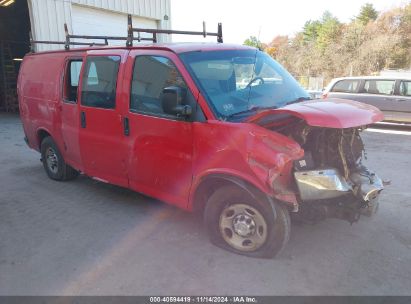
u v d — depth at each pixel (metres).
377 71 39.84
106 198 5.40
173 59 3.96
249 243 3.71
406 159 7.80
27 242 4.12
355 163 3.95
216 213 3.81
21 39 18.42
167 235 4.22
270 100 4.12
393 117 11.97
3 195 5.61
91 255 3.82
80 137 5.19
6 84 16.30
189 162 3.85
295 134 3.59
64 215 4.83
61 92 5.48
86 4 13.60
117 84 4.49
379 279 3.36
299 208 3.58
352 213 3.61
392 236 4.17
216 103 3.71
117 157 4.68
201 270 3.51
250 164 3.35
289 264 3.59
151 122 4.12
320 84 32.53
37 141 6.41
